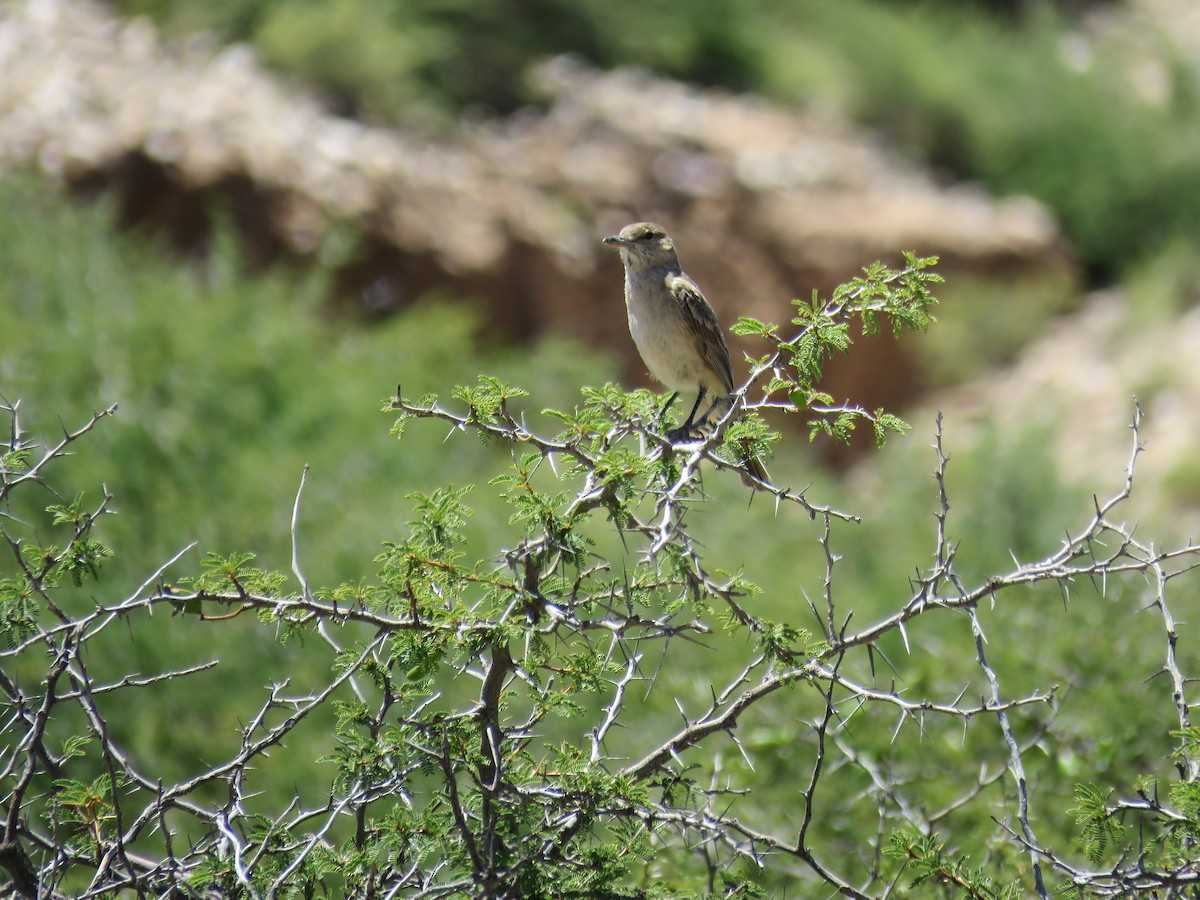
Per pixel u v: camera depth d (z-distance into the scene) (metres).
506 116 29.62
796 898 7.71
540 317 25.03
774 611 12.89
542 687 5.32
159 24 26.84
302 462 14.55
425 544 5.09
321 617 5.14
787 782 8.59
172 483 13.43
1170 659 5.64
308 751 10.16
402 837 5.13
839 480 25.12
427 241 24.02
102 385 14.68
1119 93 35.91
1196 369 26.81
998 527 18.25
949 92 34.12
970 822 8.09
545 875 5.02
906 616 5.49
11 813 5.06
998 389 27.59
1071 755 8.37
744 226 28.53
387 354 18.95
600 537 11.45
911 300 5.63
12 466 5.84
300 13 27.62
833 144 32.16
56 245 18.19
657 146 29.36
